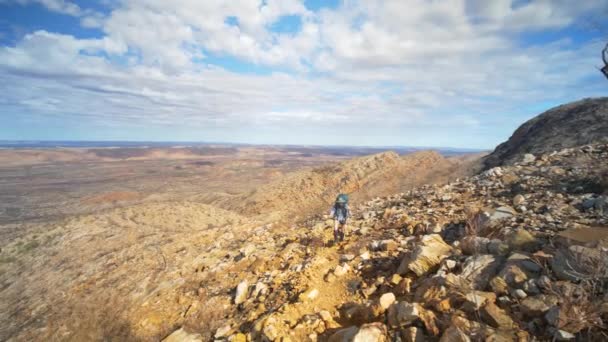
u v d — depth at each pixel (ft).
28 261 39.22
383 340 11.51
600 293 10.02
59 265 36.17
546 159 34.17
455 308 11.89
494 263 13.58
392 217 29.40
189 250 35.19
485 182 32.63
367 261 20.10
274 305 17.89
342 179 96.12
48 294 29.27
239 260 28.50
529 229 16.93
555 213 18.95
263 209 83.25
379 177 91.50
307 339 13.71
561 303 9.96
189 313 21.01
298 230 36.37
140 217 55.98
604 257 10.84
